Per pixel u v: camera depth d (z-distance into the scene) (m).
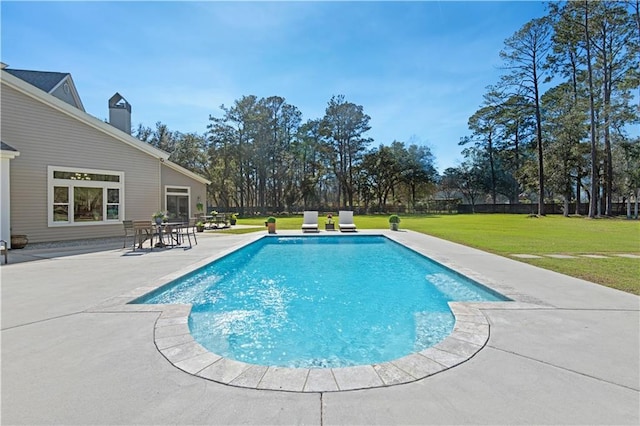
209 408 1.89
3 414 1.81
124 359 2.50
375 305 4.62
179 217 17.84
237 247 8.77
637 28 20.20
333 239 11.89
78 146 10.60
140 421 1.76
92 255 7.63
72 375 2.25
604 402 1.92
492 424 1.73
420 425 1.73
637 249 8.48
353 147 35.91
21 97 9.34
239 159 31.98
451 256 7.34
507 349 2.66
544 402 1.93
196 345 2.77
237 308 4.50
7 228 8.41
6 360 2.46
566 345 2.73
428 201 39.06
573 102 24.59
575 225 17.06
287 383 2.18
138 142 12.19
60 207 10.26
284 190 36.31
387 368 2.38
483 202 44.12
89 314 3.51
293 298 4.97
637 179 21.98
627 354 2.55
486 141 38.28
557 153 24.78
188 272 5.62
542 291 4.42
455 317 3.43
